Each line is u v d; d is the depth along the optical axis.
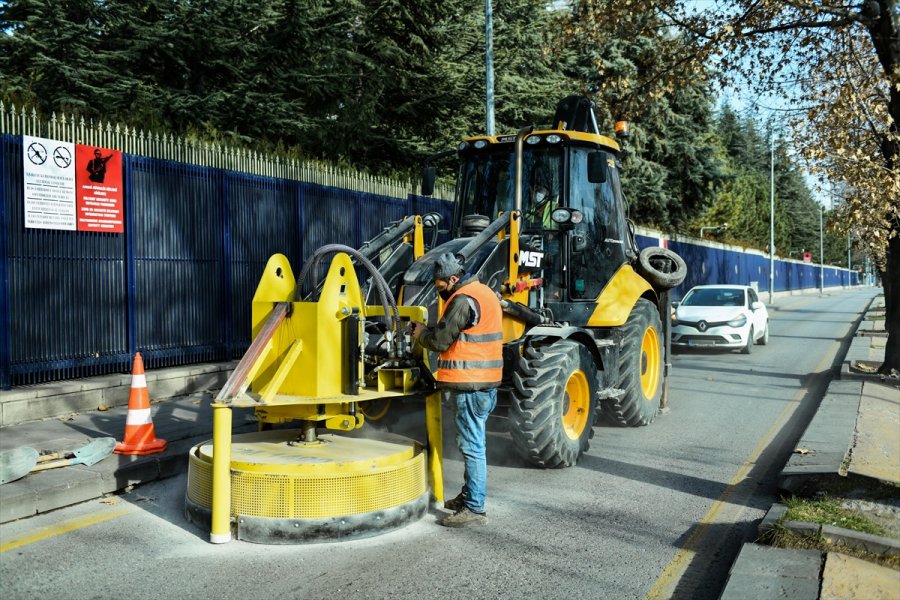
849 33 12.36
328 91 18.09
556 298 7.98
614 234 8.82
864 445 7.40
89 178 8.57
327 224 12.16
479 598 4.24
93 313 8.73
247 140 16.34
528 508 5.91
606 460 7.48
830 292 72.19
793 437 8.65
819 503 5.51
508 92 22.89
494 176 8.20
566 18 13.12
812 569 4.32
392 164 20.86
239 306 10.69
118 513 5.62
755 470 7.17
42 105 14.63
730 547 5.14
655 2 12.05
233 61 17.36
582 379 7.24
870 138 12.20
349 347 5.43
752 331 17.81
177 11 16.27
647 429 9.06
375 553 4.89
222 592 4.25
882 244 12.57
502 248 7.06
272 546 4.96
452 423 8.11
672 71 12.80
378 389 5.64
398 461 5.38
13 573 4.47
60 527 5.29
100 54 15.73
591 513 5.81
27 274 8.04
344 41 18.86
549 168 8.02
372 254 7.03
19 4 15.63
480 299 5.35
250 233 10.82
